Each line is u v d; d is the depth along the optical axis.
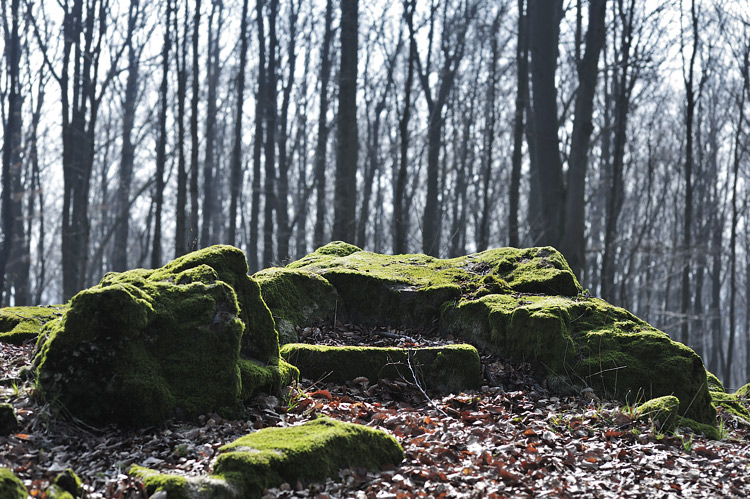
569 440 5.64
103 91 26.41
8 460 4.33
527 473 4.83
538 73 18.12
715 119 33.75
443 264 9.32
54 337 5.09
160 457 4.74
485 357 7.54
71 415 5.01
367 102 31.36
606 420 6.14
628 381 6.92
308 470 4.34
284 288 8.18
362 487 4.45
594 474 4.93
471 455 5.09
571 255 17.06
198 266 6.02
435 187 26.08
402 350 7.05
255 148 25.81
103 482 4.27
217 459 4.29
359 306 8.55
